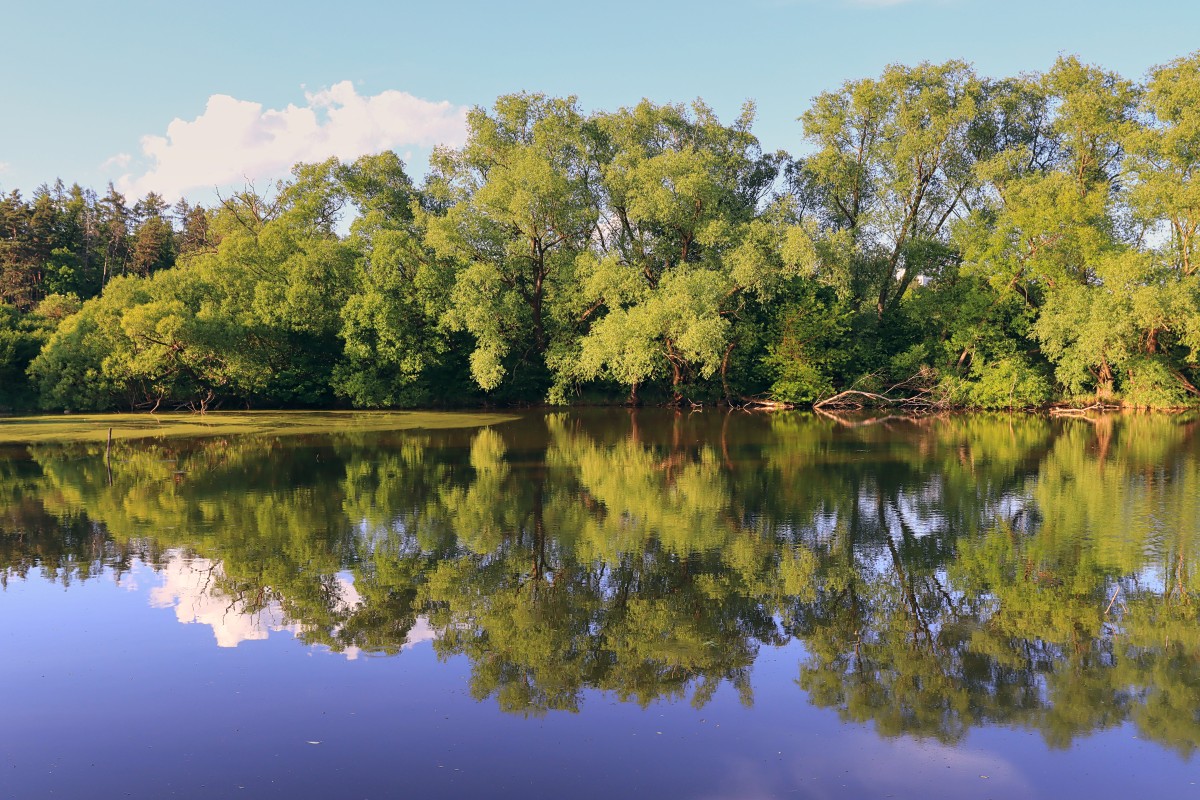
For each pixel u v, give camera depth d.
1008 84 50.38
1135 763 8.23
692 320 41.25
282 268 48.59
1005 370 44.84
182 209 107.69
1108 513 18.69
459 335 50.09
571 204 46.66
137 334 42.25
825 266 44.34
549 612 12.66
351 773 8.07
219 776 8.01
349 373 48.28
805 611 12.65
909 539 16.73
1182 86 42.09
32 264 74.25
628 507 19.95
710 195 44.72
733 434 35.44
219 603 12.98
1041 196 44.06
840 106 49.97
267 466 26.20
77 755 8.41
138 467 25.98
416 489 22.23
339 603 13.02
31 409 46.97
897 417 43.69
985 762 8.29
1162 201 41.88
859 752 8.49
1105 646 11.12
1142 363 42.75
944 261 49.97
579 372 46.78
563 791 7.75
